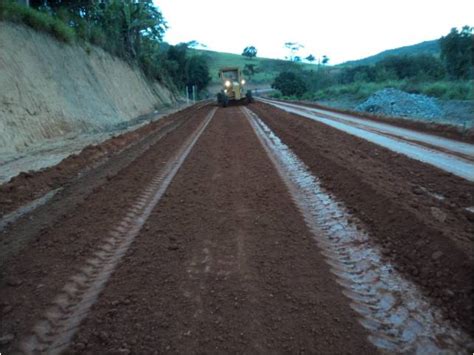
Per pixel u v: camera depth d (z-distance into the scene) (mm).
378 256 3818
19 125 10250
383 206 4848
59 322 2867
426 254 3641
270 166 7766
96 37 21578
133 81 26484
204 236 4316
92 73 18094
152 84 34562
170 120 19359
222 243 4117
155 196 5953
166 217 4961
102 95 17891
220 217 4910
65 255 3984
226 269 3533
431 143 10094
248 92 30125
